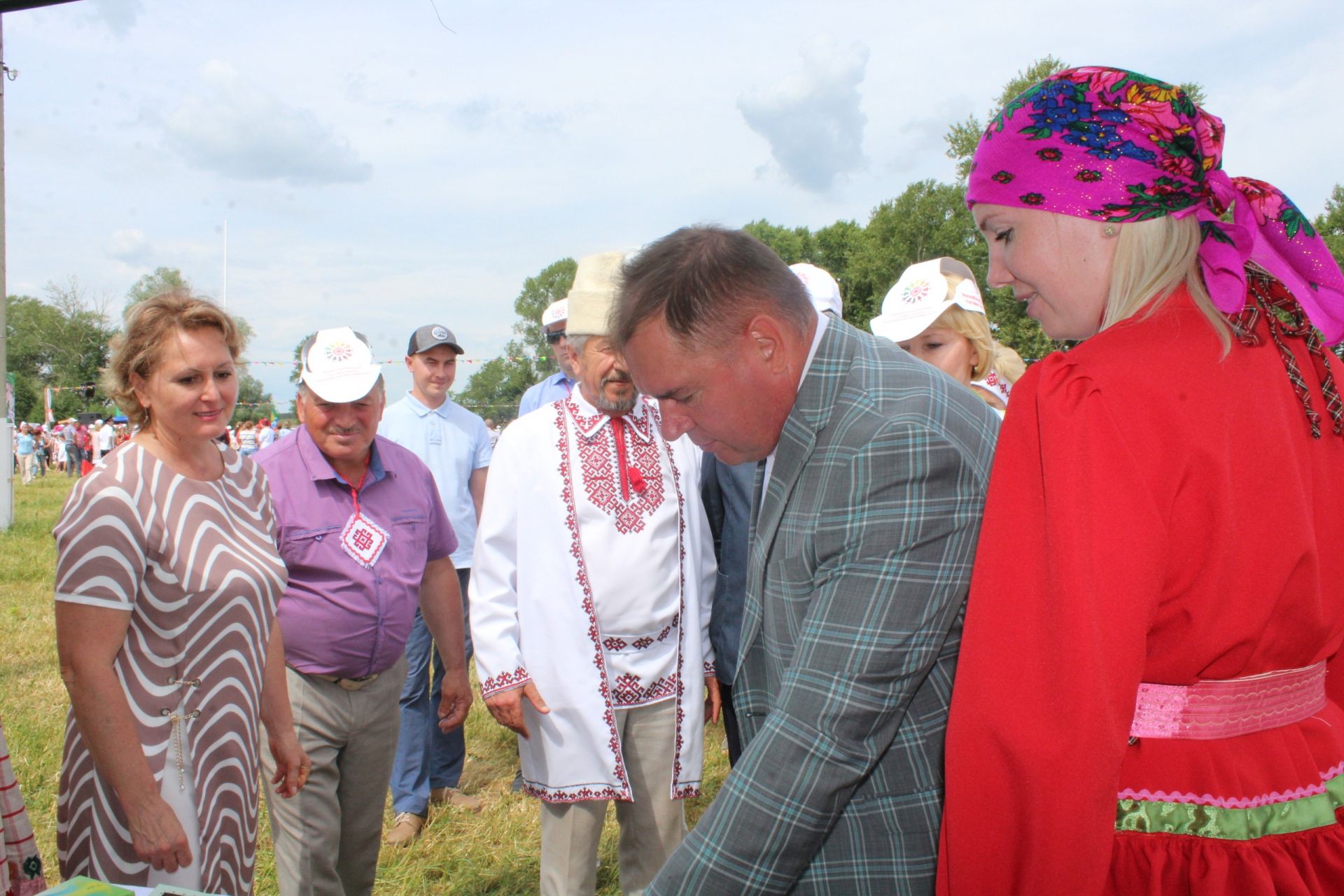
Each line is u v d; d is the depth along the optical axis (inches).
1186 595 41.1
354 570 100.5
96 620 72.0
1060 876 38.7
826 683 47.1
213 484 82.7
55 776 152.8
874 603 46.9
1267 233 44.8
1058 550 39.9
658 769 97.8
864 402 50.1
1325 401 45.2
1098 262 44.8
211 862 77.5
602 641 95.3
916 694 50.2
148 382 77.9
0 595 298.7
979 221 48.7
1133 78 42.1
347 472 105.7
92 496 74.1
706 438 54.6
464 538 171.6
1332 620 44.3
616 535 96.0
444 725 116.1
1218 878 41.1
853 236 2213.3
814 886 51.6
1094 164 43.3
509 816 148.4
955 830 42.2
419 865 132.3
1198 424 40.6
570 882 95.3
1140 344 42.5
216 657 78.4
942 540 47.2
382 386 105.2
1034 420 43.2
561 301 180.9
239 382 84.0
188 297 79.0
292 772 91.6
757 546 55.2
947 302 111.0
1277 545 40.8
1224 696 42.6
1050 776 38.7
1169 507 40.5
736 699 58.6
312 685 100.4
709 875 47.6
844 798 47.7
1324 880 41.7
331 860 101.7
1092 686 38.1
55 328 2321.6
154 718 75.5
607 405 97.1
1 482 470.6
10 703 188.5
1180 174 42.3
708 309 49.1
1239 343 43.0
